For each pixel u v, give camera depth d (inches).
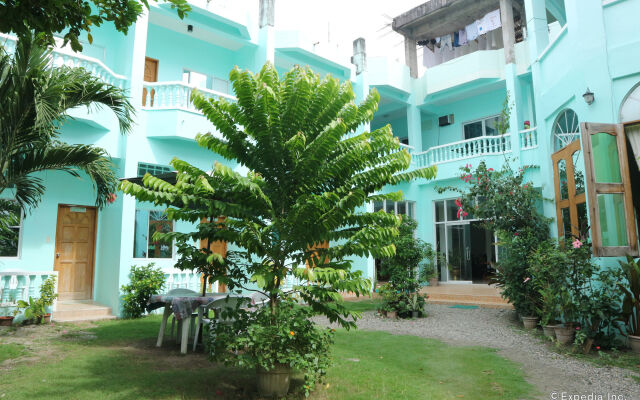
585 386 193.0
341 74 622.2
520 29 677.3
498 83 605.0
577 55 326.0
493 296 460.8
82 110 352.2
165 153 414.6
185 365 214.4
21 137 235.9
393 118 765.9
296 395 171.6
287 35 534.3
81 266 400.2
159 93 417.7
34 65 225.3
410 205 641.6
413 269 426.6
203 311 257.6
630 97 288.5
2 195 351.9
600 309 255.9
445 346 272.5
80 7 137.3
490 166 542.0
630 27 290.4
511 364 229.1
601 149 286.8
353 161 177.0
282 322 173.3
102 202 295.0
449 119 686.5
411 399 170.1
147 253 427.2
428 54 778.2
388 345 273.7
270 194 185.0
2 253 356.5
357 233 169.6
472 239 603.5
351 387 183.2
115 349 246.7
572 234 320.5
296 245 182.1
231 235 176.1
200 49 511.2
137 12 150.1
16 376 190.4
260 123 174.7
